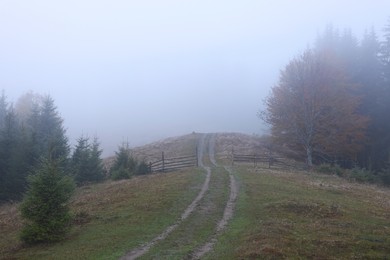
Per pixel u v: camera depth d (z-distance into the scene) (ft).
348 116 186.39
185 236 70.85
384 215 85.56
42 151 156.15
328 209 86.33
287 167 164.66
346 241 64.64
